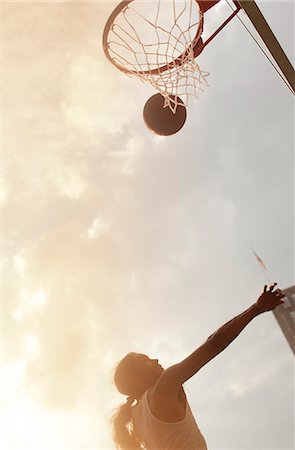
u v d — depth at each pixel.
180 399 1.93
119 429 2.17
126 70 4.90
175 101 4.82
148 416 1.93
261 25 3.26
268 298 1.85
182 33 4.56
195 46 4.63
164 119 4.95
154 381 2.18
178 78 4.83
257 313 1.83
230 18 4.20
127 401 2.21
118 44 4.64
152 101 5.01
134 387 2.18
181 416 1.88
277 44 3.34
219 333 1.79
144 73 4.91
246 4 3.18
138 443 2.16
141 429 2.07
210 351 1.77
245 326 1.83
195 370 1.78
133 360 2.22
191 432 1.91
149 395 1.93
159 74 4.89
